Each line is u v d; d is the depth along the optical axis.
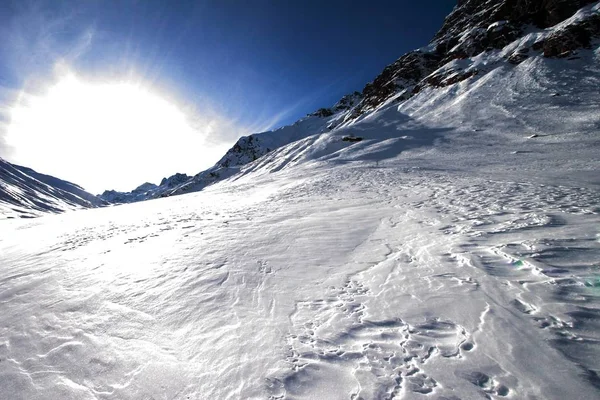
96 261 7.24
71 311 4.77
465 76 63.69
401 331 3.26
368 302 3.98
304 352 3.15
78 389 3.08
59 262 7.62
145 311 4.48
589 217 5.57
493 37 73.44
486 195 9.52
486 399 2.29
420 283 4.23
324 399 2.56
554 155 20.41
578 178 11.18
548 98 41.31
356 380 2.70
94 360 3.49
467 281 4.00
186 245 7.63
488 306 3.37
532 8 72.19
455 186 12.17
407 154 34.38
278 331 3.57
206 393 2.79
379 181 17.06
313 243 6.88
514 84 50.22
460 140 36.06
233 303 4.38
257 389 2.74
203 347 3.45
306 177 25.67
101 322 4.32
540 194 8.58
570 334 2.72
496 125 38.81
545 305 3.16
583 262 3.80
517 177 13.07
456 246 5.27
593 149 20.58
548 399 2.21
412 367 2.74
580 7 62.69
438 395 2.40
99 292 5.36
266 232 8.22
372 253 5.82
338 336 3.34
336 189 16.02
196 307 4.38
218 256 6.53
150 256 7.06
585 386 2.24
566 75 45.44
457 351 2.83
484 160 22.78
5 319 4.75
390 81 99.44
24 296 5.62
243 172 91.25
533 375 2.41
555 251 4.25
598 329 2.71
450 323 3.25
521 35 68.75
